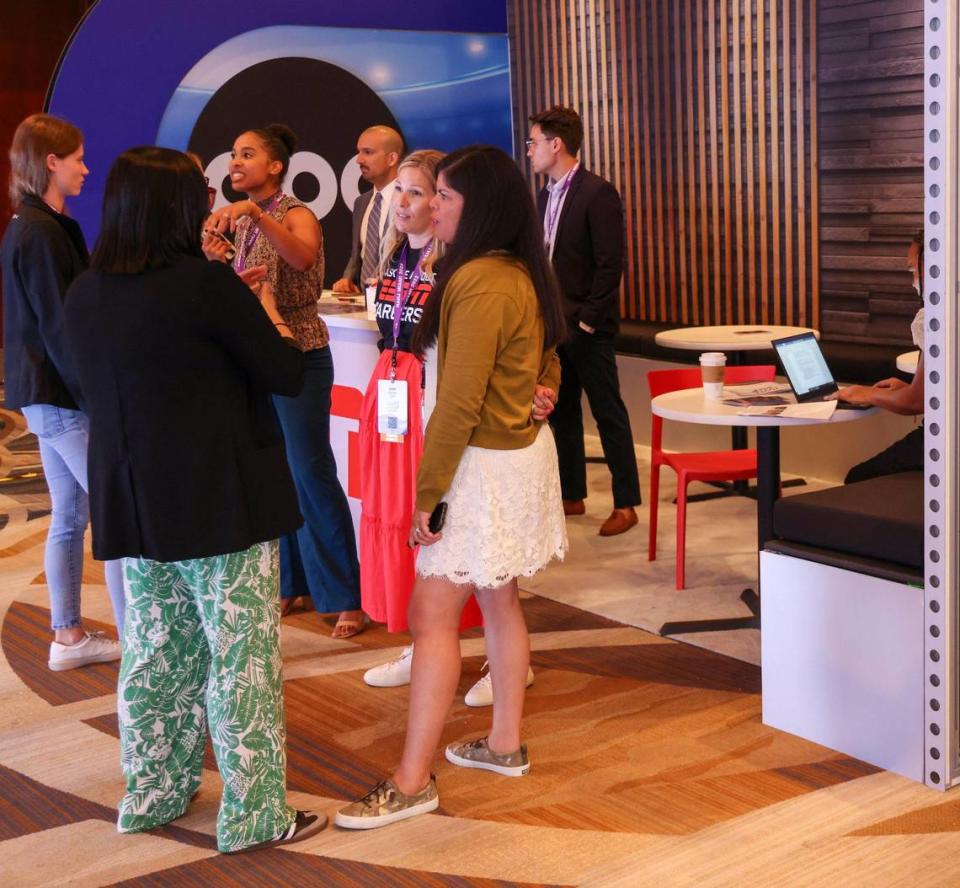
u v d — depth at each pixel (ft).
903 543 9.62
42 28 36.88
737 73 21.95
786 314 21.94
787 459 20.01
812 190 20.97
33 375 11.69
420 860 8.79
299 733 11.16
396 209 11.21
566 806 9.53
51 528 12.96
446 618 9.35
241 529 8.21
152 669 8.99
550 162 17.43
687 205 23.49
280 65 23.97
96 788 10.25
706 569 15.60
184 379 8.03
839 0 20.02
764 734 10.73
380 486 11.48
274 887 8.54
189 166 8.15
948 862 8.46
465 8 25.90
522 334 8.76
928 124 8.78
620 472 17.42
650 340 22.57
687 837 8.95
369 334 13.42
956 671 9.43
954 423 9.02
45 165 11.72
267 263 12.59
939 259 8.83
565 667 12.56
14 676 12.97
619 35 24.14
